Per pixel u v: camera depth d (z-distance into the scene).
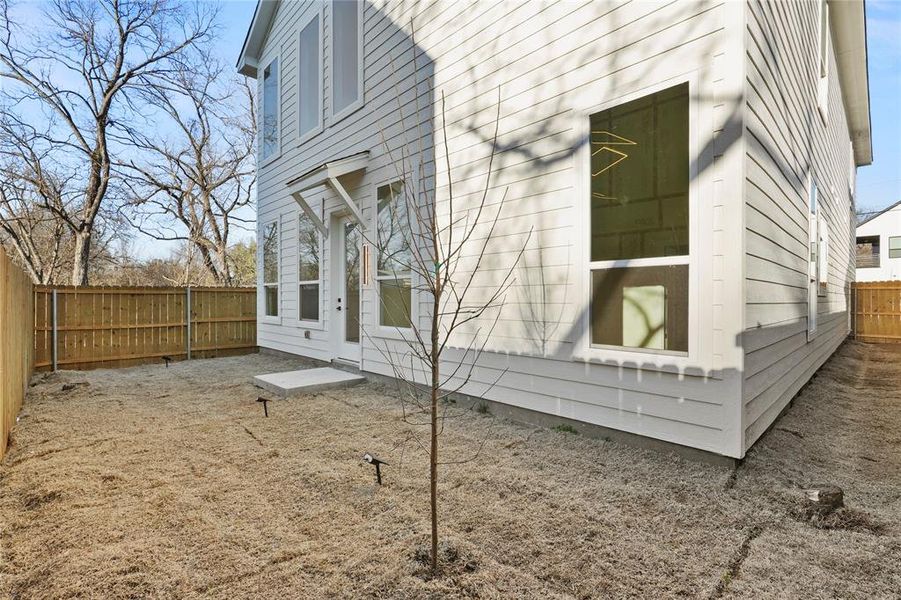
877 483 3.03
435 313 2.24
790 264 4.53
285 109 9.16
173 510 2.70
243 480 3.14
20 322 5.50
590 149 3.87
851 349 10.14
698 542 2.30
